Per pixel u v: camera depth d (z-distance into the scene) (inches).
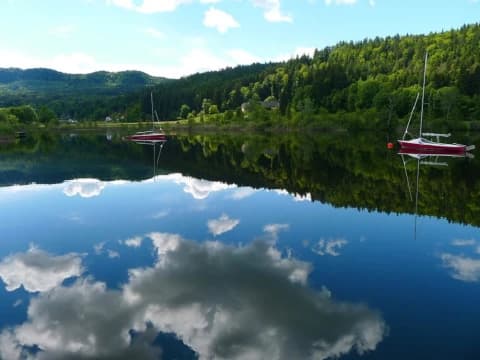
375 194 986.1
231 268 527.5
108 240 655.8
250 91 6752.0
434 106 3708.2
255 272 511.8
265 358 334.0
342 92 4771.2
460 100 3730.3
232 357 335.6
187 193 1044.5
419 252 577.9
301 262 545.0
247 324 387.2
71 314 413.4
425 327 374.0
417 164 1518.2
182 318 402.3
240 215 807.7
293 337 363.3
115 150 2370.8
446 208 831.7
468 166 1433.3
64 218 796.0
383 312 404.2
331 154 1967.3
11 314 415.5
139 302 436.1
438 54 5324.8
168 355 341.4
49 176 1344.7
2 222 771.4
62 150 2364.7
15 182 1226.0
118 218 794.2
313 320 391.5
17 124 4790.8
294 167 1519.4
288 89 5782.5
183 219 781.3
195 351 345.1
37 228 729.6
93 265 547.2
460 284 466.9
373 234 667.4
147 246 622.5
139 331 379.2
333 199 944.9
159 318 403.5
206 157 1955.0
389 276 493.4
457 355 330.3
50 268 538.0
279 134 3949.3
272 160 1770.4
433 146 1951.3
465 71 4195.4
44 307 428.5
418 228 695.1
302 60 7027.6
